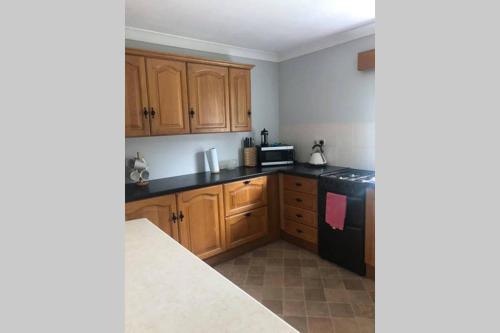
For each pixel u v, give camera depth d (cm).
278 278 257
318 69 335
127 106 238
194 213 262
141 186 260
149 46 277
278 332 66
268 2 217
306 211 299
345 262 266
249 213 303
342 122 318
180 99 267
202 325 69
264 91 371
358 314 206
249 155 349
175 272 96
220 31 279
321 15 246
